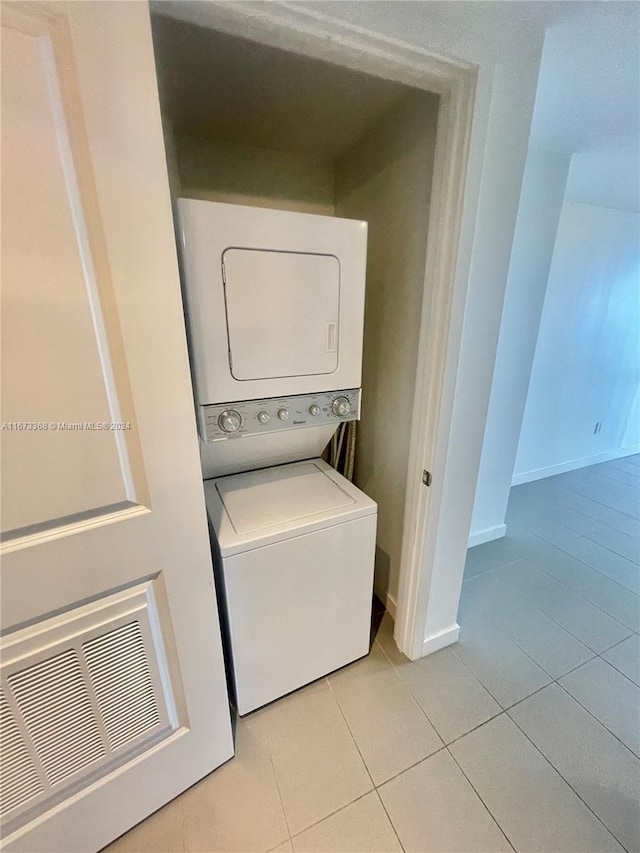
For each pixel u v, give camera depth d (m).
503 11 0.90
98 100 0.62
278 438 1.48
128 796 1.06
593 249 2.79
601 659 1.65
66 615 0.83
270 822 1.12
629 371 3.54
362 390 1.83
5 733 0.81
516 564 2.29
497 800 1.17
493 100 0.97
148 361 0.78
